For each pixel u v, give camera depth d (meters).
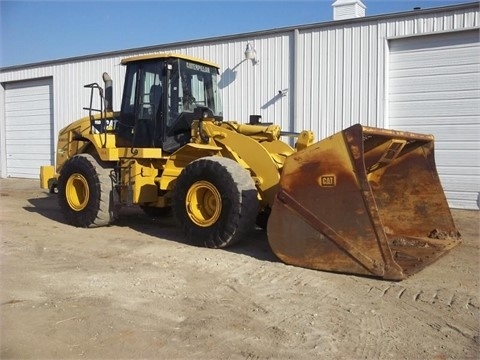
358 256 5.25
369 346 3.76
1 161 19.00
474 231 8.18
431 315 4.35
